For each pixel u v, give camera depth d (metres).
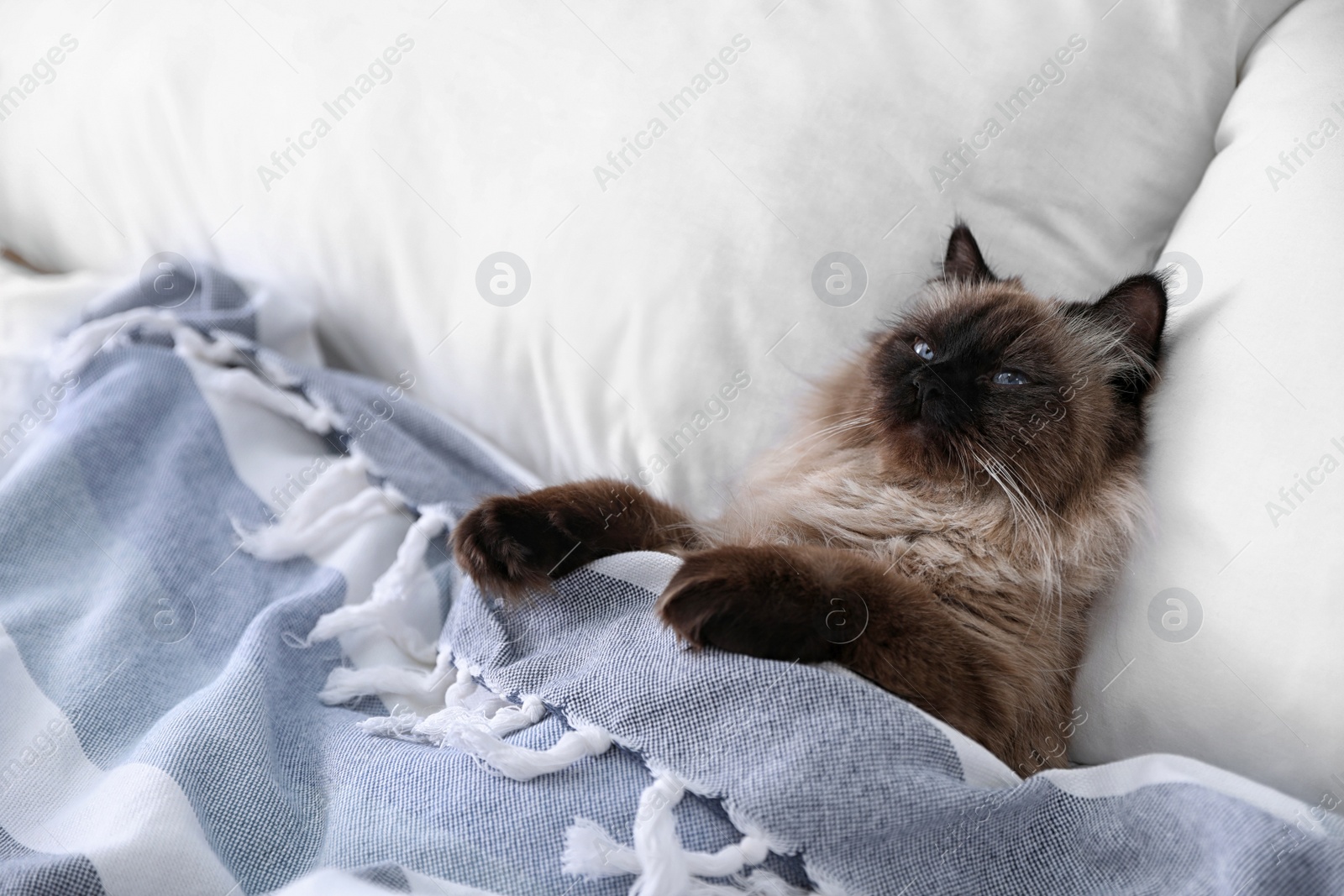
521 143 1.79
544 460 1.90
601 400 1.76
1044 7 1.69
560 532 1.39
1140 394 1.48
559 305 1.75
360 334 2.02
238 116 1.97
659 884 0.99
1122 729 1.34
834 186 1.68
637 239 1.71
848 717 1.08
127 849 1.00
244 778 1.15
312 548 1.64
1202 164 1.70
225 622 1.49
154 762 1.11
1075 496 1.45
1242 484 1.26
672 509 1.57
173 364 1.77
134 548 1.50
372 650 1.50
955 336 1.55
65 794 1.16
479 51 1.85
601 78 1.78
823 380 1.71
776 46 1.74
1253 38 1.67
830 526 1.54
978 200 1.70
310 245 1.96
